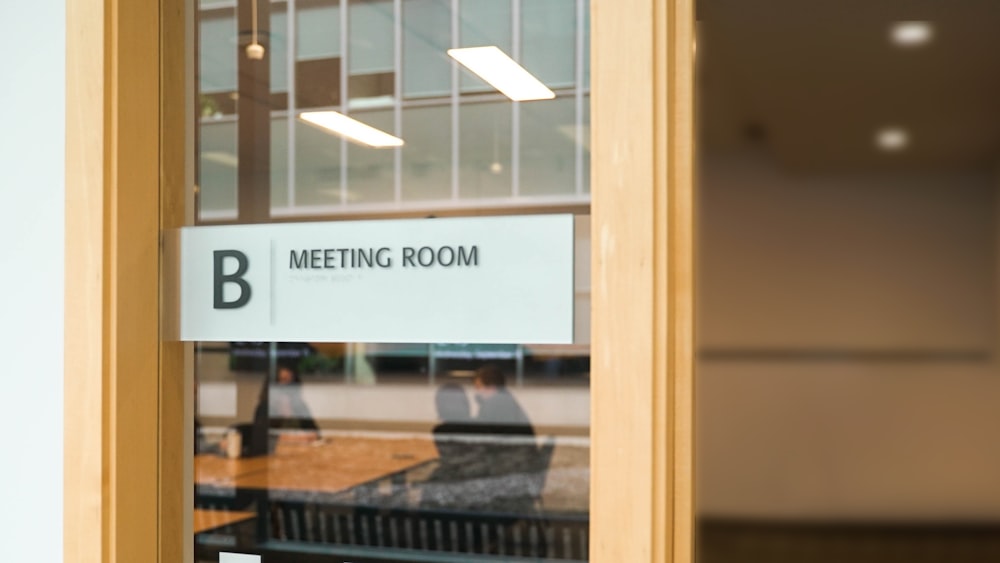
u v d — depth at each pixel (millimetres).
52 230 2186
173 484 2234
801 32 6445
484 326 1966
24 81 2211
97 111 2125
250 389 2199
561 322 1909
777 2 4676
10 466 2217
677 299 1788
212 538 2225
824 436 10078
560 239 1918
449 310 1998
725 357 10281
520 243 1946
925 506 9852
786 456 10133
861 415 10023
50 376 2182
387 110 2094
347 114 2127
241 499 2209
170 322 2227
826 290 10156
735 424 10227
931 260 9992
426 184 2045
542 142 1960
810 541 9438
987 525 9688
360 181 2102
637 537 1767
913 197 10055
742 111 8742
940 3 3598
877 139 9461
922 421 9914
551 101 1965
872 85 7906
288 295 2133
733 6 4688
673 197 1788
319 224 2115
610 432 1790
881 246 10094
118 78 2133
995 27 6320
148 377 2197
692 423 1777
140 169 2184
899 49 6961
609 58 1797
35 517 2195
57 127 2184
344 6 2143
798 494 10078
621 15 1788
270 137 2178
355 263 2080
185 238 2215
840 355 10094
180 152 2234
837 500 10016
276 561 2191
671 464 1777
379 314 2055
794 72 7535
